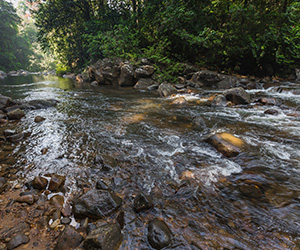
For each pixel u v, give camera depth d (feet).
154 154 9.90
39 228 5.55
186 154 9.83
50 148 10.89
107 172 8.34
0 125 15.05
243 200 6.49
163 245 4.82
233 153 9.44
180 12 37.29
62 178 7.83
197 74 33.14
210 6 38.47
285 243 4.87
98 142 11.61
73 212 6.09
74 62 91.91
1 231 5.44
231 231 5.28
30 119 16.63
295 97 21.33
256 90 26.94
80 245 4.93
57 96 28.43
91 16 63.57
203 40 35.35
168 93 27.04
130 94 29.19
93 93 30.83
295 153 9.61
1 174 8.36
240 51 35.76
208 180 7.63
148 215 5.91
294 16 32.37
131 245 4.89
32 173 8.42
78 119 16.48
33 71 177.37
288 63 35.70
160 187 7.28
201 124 14.42
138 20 48.16
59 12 60.90
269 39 33.45
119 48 41.55
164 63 39.63
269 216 5.78
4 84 49.52
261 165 8.59
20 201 6.60
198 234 5.19
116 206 6.16
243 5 35.83
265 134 12.14
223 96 20.92
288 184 7.28
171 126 14.30
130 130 13.61
